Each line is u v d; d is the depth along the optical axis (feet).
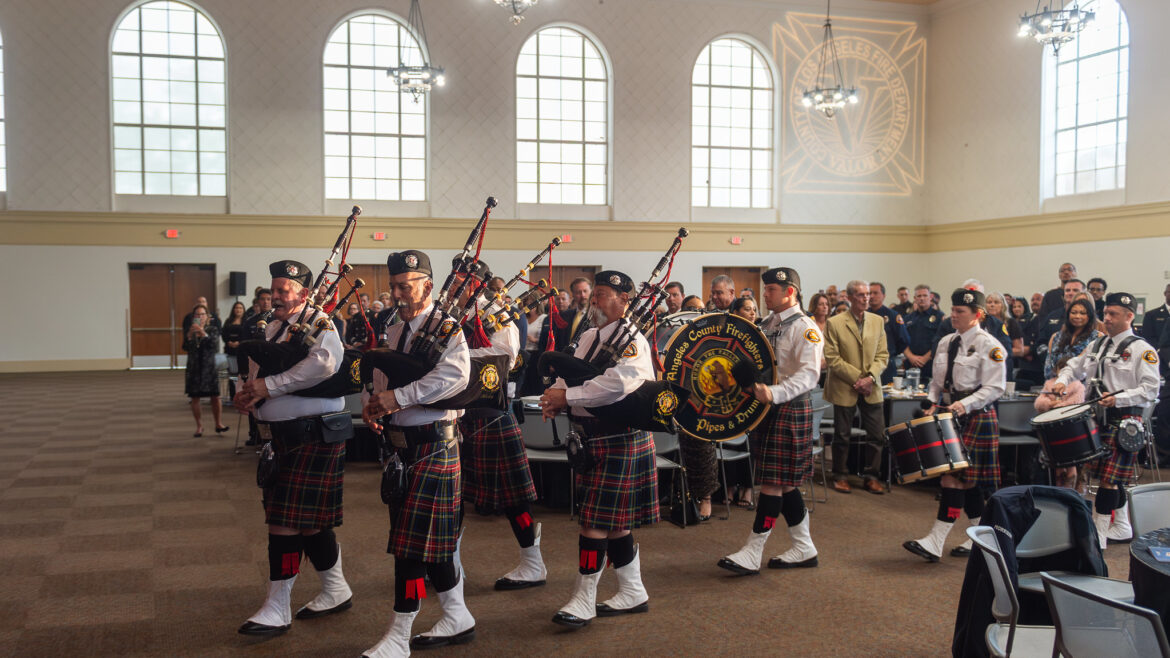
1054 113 47.70
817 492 18.70
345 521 15.83
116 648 9.86
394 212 48.73
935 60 55.26
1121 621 6.28
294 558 10.23
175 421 28.25
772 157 54.29
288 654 9.72
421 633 10.11
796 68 53.67
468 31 48.96
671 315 18.28
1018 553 8.70
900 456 13.05
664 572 12.82
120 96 45.55
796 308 12.59
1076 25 37.96
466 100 49.06
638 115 51.60
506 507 11.93
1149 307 42.11
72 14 44.19
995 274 51.19
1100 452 13.58
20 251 44.14
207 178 46.80
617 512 10.37
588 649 9.92
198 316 26.68
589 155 51.67
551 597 11.69
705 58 52.95
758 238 53.57
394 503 9.30
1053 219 47.06
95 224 44.96
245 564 13.14
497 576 12.59
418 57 48.70
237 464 21.04
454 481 9.48
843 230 54.80
